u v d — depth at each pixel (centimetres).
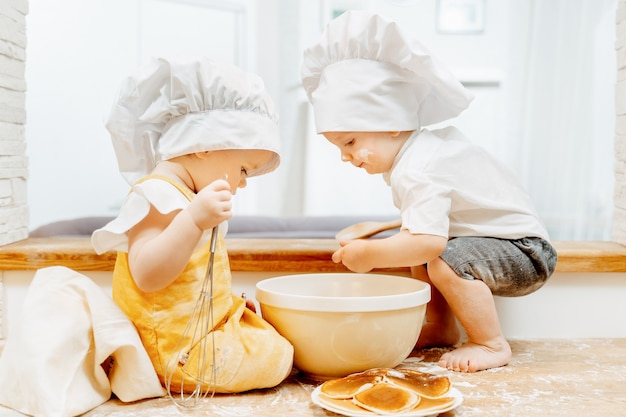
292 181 305
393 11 305
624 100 138
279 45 300
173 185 95
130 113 102
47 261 123
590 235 282
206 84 97
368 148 113
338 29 114
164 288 94
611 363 112
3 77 128
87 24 279
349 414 81
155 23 294
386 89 113
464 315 111
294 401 93
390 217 255
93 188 288
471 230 114
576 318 130
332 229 244
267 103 102
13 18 132
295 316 99
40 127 273
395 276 117
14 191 134
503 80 298
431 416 84
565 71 281
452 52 308
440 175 110
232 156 99
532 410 87
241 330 97
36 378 87
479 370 107
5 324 125
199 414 87
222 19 307
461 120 307
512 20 288
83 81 281
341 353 98
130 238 93
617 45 142
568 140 283
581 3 277
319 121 114
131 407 91
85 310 92
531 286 115
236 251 125
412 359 117
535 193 288
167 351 94
